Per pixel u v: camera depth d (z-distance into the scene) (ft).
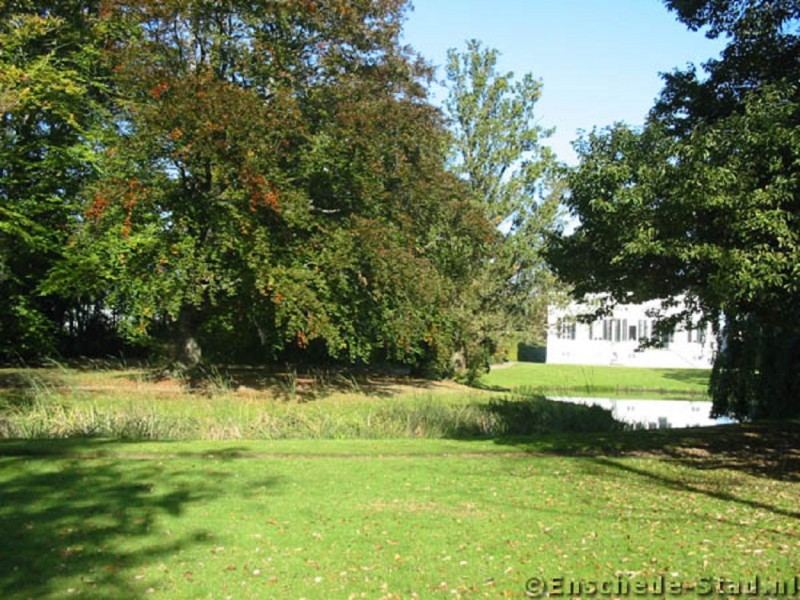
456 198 75.56
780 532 23.89
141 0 56.90
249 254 55.83
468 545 21.98
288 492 28.14
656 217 31.78
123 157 56.44
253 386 68.54
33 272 75.77
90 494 26.96
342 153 60.59
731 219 29.86
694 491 30.60
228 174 54.24
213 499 26.71
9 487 27.73
